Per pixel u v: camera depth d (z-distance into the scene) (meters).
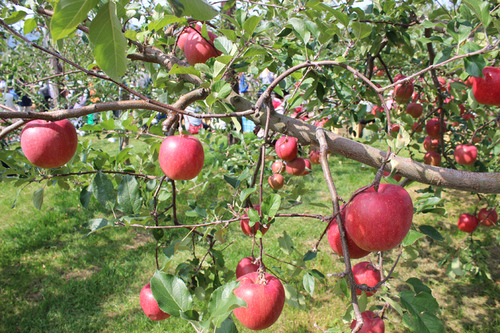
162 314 1.53
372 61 2.64
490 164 3.46
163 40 1.96
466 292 3.61
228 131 4.41
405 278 3.80
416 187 6.01
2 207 5.19
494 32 1.66
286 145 2.32
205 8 0.62
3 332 2.92
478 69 1.18
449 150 3.61
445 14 1.94
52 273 3.69
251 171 3.24
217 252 1.75
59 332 2.96
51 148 1.33
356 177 6.71
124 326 3.04
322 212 5.15
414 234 1.27
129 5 1.95
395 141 1.02
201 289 1.63
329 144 1.63
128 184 1.52
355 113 2.70
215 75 1.46
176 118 1.66
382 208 0.96
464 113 3.30
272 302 1.13
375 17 2.39
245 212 1.62
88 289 3.47
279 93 2.18
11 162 1.82
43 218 4.79
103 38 0.63
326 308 3.28
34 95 4.46
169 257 1.46
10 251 4.01
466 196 5.85
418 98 3.25
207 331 0.87
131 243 4.34
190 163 1.28
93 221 1.43
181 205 5.27
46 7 1.93
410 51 2.59
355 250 1.23
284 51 2.38
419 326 1.00
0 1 1.62
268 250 4.14
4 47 2.85
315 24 1.71
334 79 2.49
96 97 4.71
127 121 1.53
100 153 1.89
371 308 1.44
